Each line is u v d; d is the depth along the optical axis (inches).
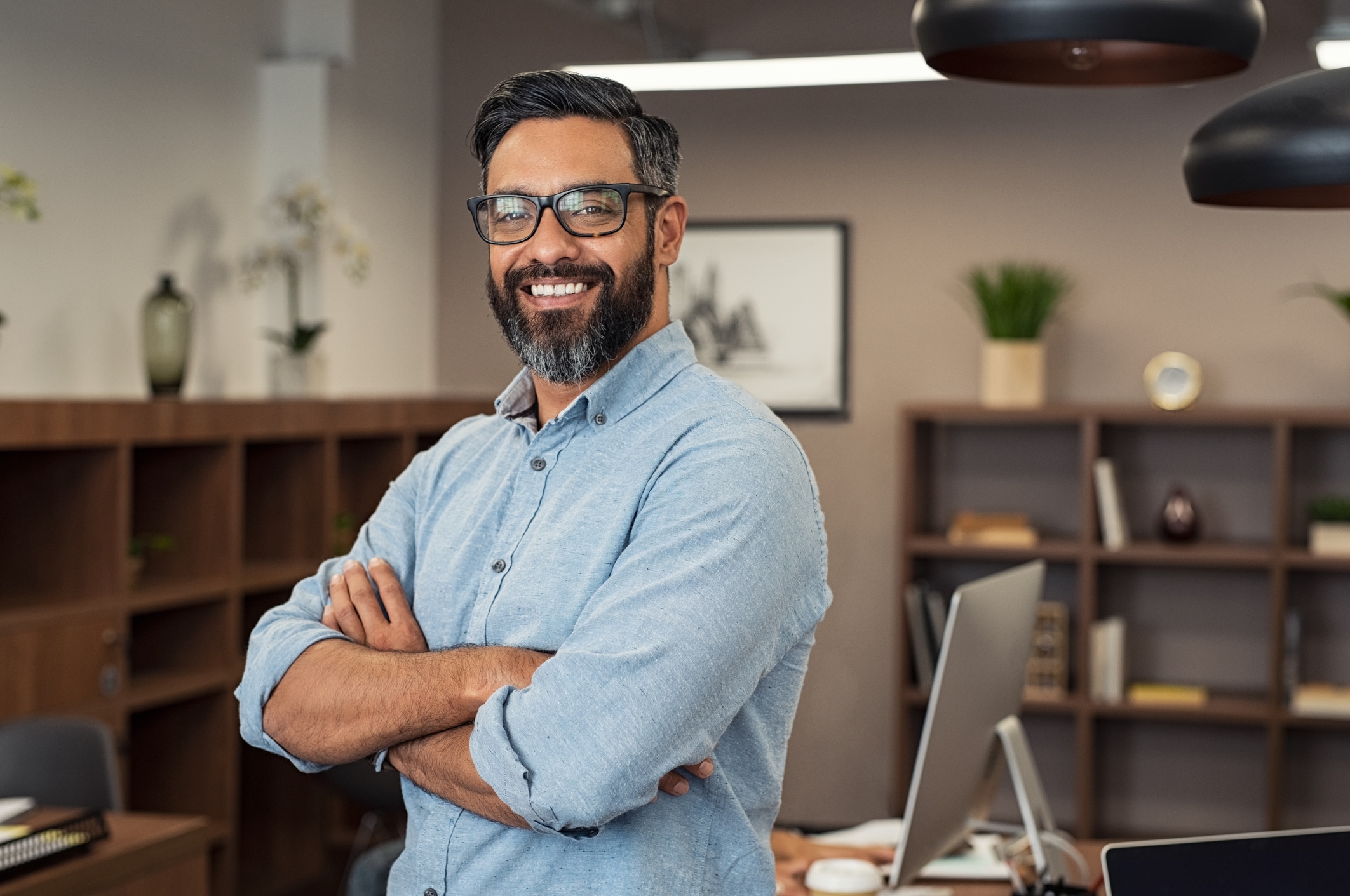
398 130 214.7
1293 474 197.8
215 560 163.2
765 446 55.6
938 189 208.8
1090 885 95.6
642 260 58.8
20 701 132.7
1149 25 68.6
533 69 221.8
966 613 83.8
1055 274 204.4
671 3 215.9
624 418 58.4
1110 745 204.2
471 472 64.2
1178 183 201.0
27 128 153.6
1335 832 63.8
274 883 183.3
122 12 167.5
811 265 212.4
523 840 54.2
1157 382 196.2
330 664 58.2
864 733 205.8
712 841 55.7
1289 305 197.6
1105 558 192.2
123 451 144.3
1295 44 195.8
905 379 210.4
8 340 151.2
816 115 212.2
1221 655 201.0
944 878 93.7
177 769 164.7
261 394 193.5
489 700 52.4
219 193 185.5
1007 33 70.1
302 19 199.9
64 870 92.0
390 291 213.8
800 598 56.4
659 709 50.4
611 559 55.9
